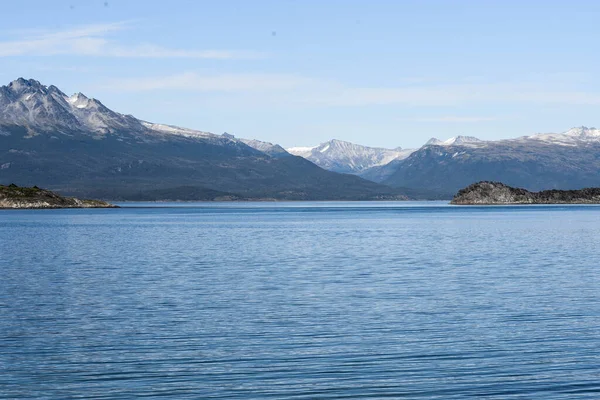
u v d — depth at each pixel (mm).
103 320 41031
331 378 29172
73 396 27031
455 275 62281
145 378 29219
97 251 92688
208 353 33094
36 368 30703
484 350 33375
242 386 28188
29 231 149875
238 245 103688
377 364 31141
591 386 27969
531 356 32281
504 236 121938
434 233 134375
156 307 45469
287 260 78000
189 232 145375
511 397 26812
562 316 41469
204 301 47781
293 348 33969
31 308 45250
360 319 40969
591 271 64688
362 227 165125
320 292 51781
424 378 29109
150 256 84375
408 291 52031
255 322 40250
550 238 115188
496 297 48844
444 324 39375
